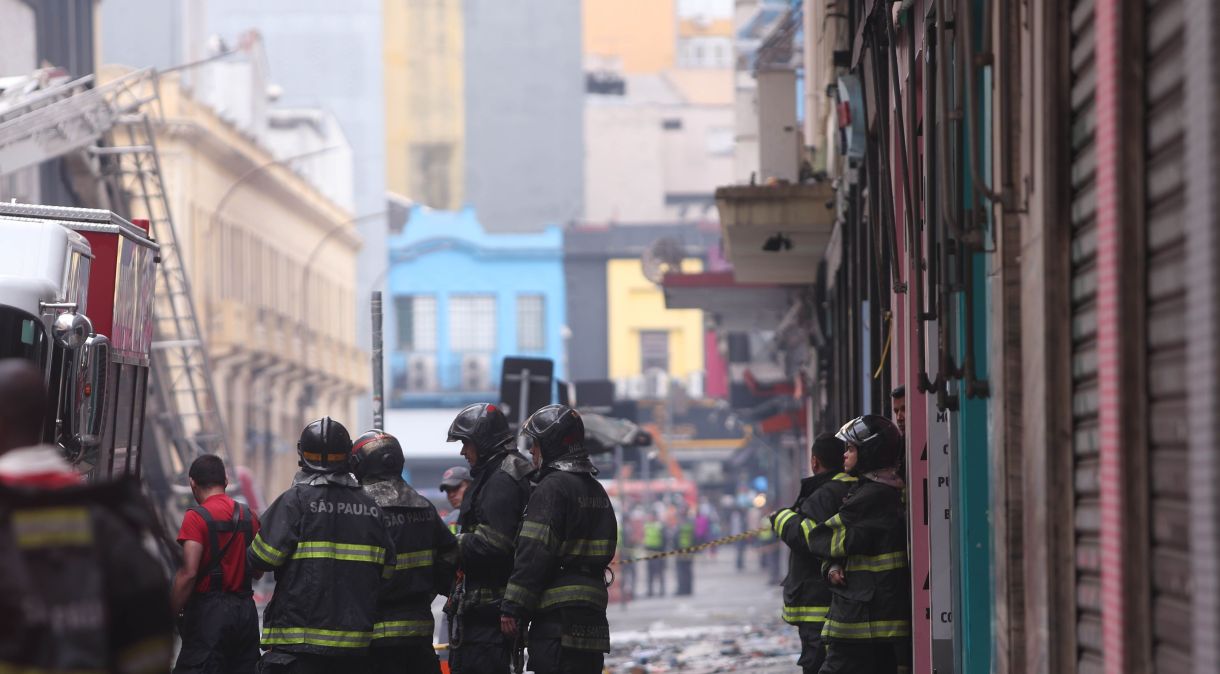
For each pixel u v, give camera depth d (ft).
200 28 401.08
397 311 631.97
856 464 60.49
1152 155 31.40
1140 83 31.76
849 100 84.12
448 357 630.33
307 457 59.36
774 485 396.16
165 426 178.50
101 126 167.53
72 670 26.66
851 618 59.16
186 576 64.64
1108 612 33.58
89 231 80.18
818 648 68.69
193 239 331.36
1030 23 40.19
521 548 59.41
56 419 67.87
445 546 62.85
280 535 57.98
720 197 123.03
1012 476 41.93
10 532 27.14
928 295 51.42
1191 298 28.04
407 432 620.90
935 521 56.80
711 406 633.61
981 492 50.70
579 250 639.76
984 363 49.85
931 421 57.21
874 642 59.16
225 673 65.46
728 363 295.69
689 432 614.34
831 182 121.19
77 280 75.66
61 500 27.48
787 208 122.31
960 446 51.08
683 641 141.69
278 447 403.75
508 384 126.72
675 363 645.10
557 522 59.67
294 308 437.58
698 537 339.36
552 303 637.71
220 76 416.87
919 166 58.08
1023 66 41.09
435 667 64.03
